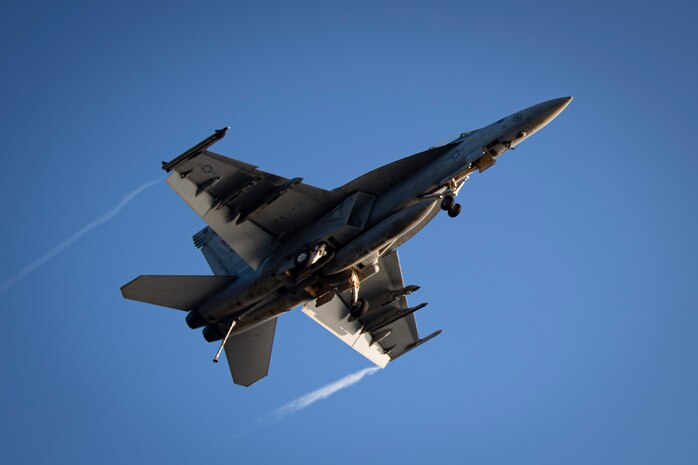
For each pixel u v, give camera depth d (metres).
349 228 64.31
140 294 70.56
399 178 65.56
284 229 67.19
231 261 78.75
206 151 59.59
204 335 75.50
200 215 63.88
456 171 63.12
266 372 77.81
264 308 71.31
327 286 68.25
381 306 82.44
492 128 64.00
